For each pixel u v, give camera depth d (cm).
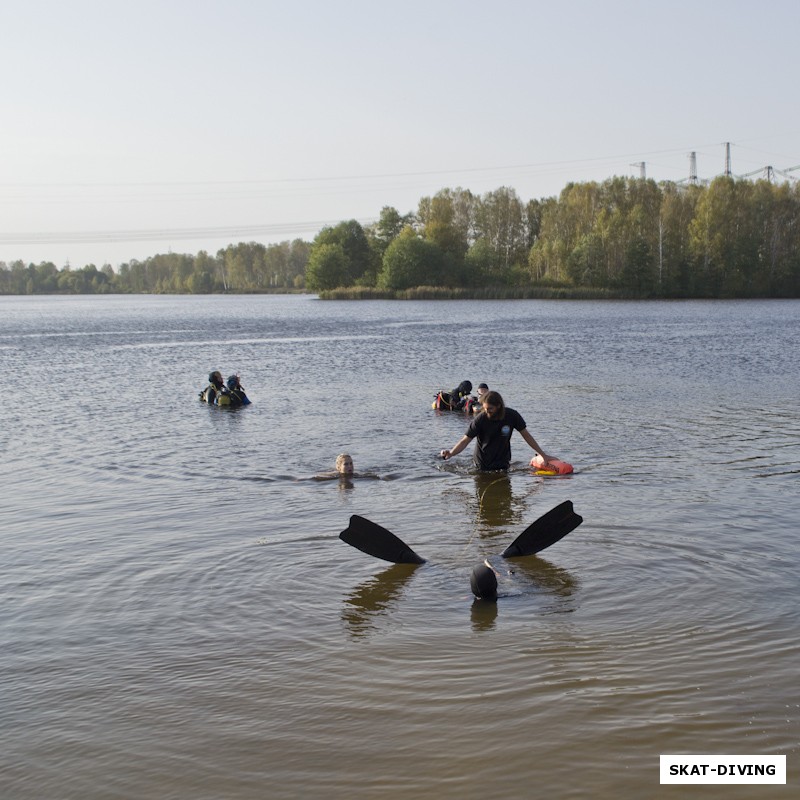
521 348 3834
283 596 774
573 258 11775
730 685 591
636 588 775
